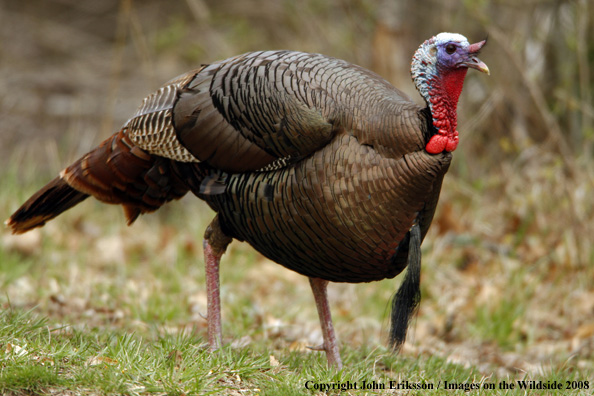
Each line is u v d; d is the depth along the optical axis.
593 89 27.72
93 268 23.08
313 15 32.84
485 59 28.17
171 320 17.95
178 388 11.82
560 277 22.14
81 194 15.27
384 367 15.16
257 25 38.19
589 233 22.67
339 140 12.37
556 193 24.09
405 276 12.75
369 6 29.91
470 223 25.45
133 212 15.23
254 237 13.39
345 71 13.02
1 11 47.12
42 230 24.25
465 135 26.64
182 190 14.90
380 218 12.30
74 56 42.81
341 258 12.73
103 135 29.30
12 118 34.16
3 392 11.14
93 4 47.12
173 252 24.00
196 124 13.32
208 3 40.38
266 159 12.80
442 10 30.97
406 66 31.09
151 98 14.17
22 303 17.81
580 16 25.11
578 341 19.12
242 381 12.67
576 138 26.67
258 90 12.88
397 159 12.12
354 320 20.14
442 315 20.50
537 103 24.73
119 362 12.40
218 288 14.16
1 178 28.34
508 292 21.41
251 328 17.84
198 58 38.38
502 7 28.94
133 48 42.53
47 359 12.25
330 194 12.29
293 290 22.14
